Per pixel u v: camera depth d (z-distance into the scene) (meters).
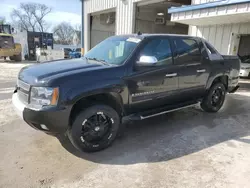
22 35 25.05
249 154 3.16
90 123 3.03
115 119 3.22
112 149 3.24
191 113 4.98
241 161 2.97
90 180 2.52
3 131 3.76
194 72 4.18
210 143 3.48
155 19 17.08
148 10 16.09
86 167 2.77
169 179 2.56
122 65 3.23
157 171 2.71
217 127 4.16
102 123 3.13
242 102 6.01
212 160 2.98
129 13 12.12
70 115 2.94
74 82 2.78
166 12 16.55
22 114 2.79
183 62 3.99
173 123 4.34
